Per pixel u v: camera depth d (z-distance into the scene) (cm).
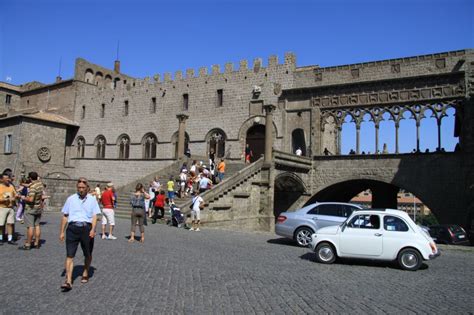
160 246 1650
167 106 5306
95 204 999
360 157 3950
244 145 4631
